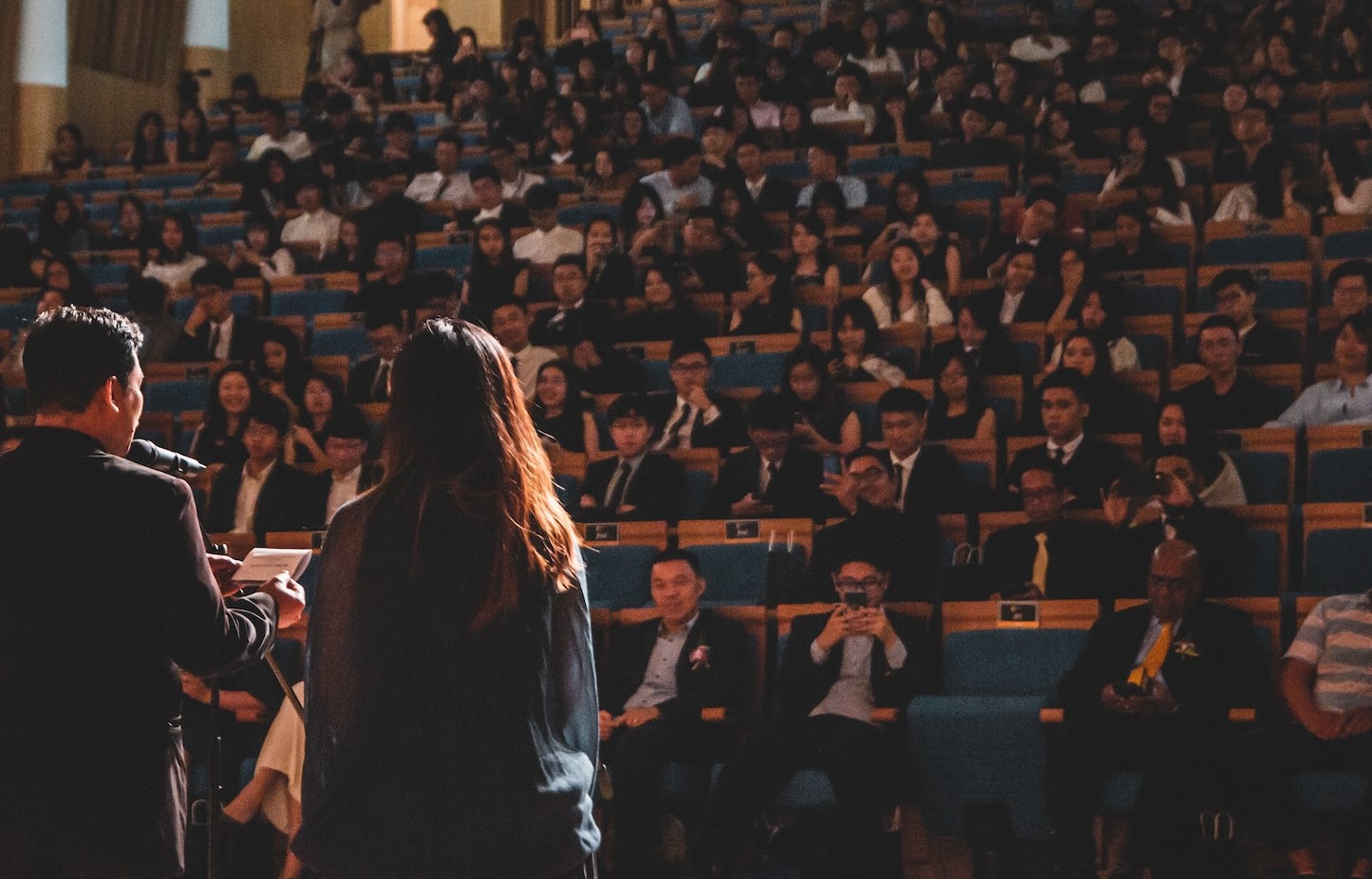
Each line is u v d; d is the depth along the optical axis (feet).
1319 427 21.20
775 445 22.08
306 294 33.12
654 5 52.16
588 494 22.85
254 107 52.29
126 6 53.78
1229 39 42.19
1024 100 39.55
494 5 68.08
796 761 16.12
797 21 50.19
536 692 6.79
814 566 18.99
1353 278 24.64
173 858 8.23
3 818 7.88
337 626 6.79
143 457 9.30
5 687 7.98
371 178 38.37
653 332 28.63
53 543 8.05
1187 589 15.89
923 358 26.35
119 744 8.02
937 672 17.11
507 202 35.68
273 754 16.33
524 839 6.61
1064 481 20.22
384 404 26.37
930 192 32.91
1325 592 17.48
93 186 44.42
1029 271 27.86
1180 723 15.29
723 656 17.12
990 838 15.12
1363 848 14.60
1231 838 14.89
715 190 32.68
